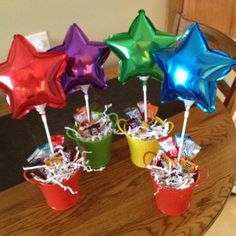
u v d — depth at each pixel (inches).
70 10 49.8
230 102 44.8
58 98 26.2
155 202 30.9
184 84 25.3
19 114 26.8
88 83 30.2
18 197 32.2
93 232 28.8
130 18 56.9
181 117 40.7
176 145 29.5
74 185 30.2
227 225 55.1
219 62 24.2
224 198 30.8
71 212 30.6
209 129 38.5
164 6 60.6
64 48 28.5
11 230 29.4
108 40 29.1
